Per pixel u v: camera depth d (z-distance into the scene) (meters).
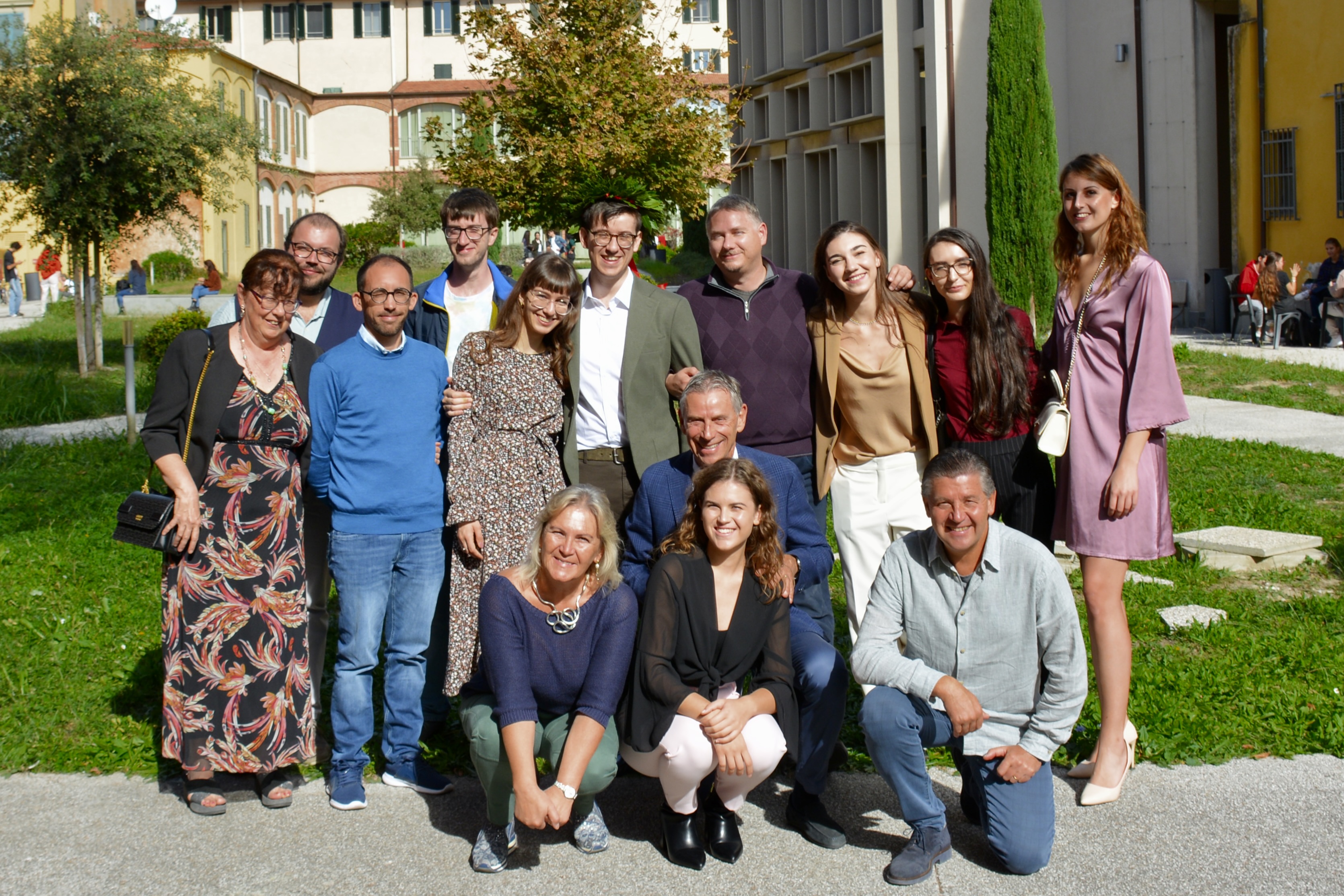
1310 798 4.11
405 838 3.94
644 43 22.22
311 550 4.73
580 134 15.51
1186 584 6.60
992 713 3.77
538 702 3.86
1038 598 3.67
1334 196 17.52
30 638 5.81
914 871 3.59
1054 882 3.59
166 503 4.07
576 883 3.62
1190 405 12.52
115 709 5.04
